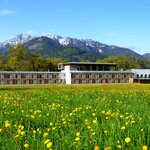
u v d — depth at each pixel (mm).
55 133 11344
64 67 161625
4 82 150125
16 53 189250
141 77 173125
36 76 155875
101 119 14367
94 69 161875
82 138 10164
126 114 15734
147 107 20891
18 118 15328
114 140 9766
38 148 9609
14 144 9812
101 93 38312
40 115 15539
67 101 26359
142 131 10625
